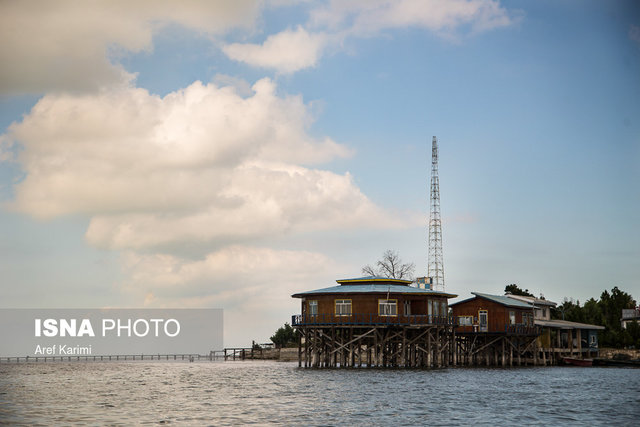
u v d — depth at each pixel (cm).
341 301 10212
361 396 6600
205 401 6350
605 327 15500
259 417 5306
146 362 18525
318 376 9050
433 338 10575
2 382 9138
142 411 5675
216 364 15900
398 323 10150
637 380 8544
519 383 7994
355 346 10531
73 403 6266
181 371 11938
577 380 8512
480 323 12106
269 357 18875
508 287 18412
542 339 13275
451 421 5128
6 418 5275
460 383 7912
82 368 13925
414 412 5544
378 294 10169
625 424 5016
